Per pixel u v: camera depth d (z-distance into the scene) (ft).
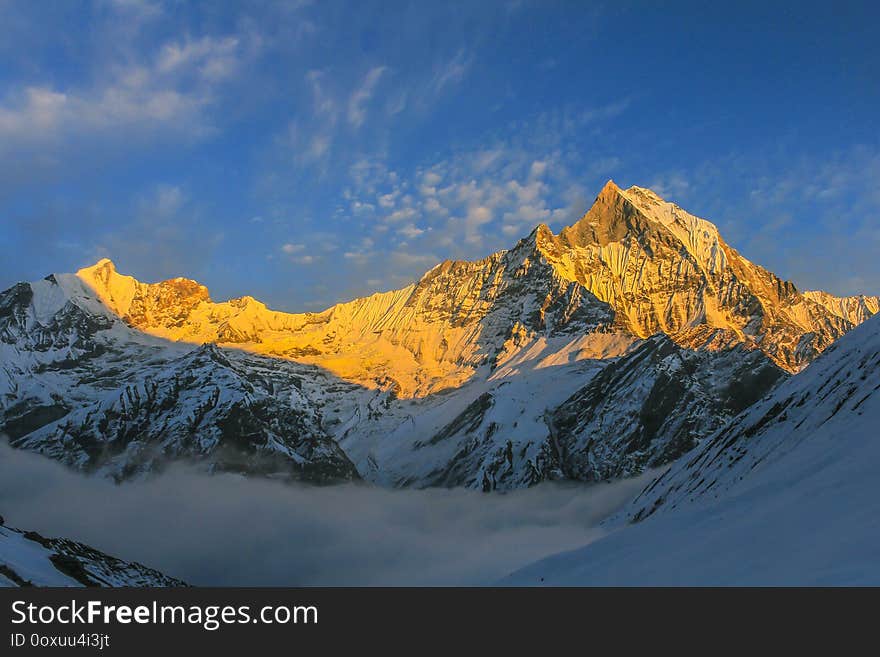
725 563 213.87
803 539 202.08
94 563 265.54
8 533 246.68
